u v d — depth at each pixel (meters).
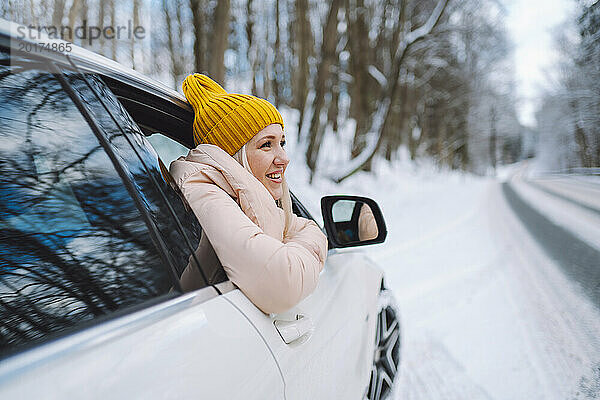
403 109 26.45
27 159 0.87
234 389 0.73
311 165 12.54
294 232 1.29
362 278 1.78
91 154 0.85
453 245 6.47
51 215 0.88
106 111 0.87
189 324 0.75
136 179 0.85
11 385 0.49
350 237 1.66
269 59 22.14
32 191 0.88
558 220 9.84
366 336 1.58
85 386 0.54
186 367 0.68
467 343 2.96
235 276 0.92
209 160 1.11
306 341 1.06
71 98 0.83
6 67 0.76
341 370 1.23
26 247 0.90
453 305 3.75
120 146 0.85
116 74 1.08
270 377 0.84
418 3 20.33
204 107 1.30
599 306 3.66
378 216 1.62
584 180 37.19
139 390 0.59
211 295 0.85
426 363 2.67
